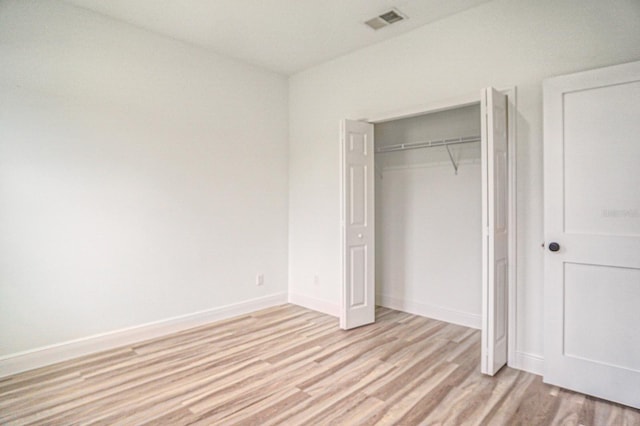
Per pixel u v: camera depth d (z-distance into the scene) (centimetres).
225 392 242
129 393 240
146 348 315
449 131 382
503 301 278
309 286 443
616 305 229
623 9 236
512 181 279
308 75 441
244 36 354
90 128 305
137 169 333
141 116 336
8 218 267
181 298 364
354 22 328
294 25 333
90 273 306
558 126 247
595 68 246
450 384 252
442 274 388
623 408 223
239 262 414
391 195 429
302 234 452
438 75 327
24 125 274
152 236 344
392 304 432
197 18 319
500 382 255
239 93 413
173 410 221
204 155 382
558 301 249
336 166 412
